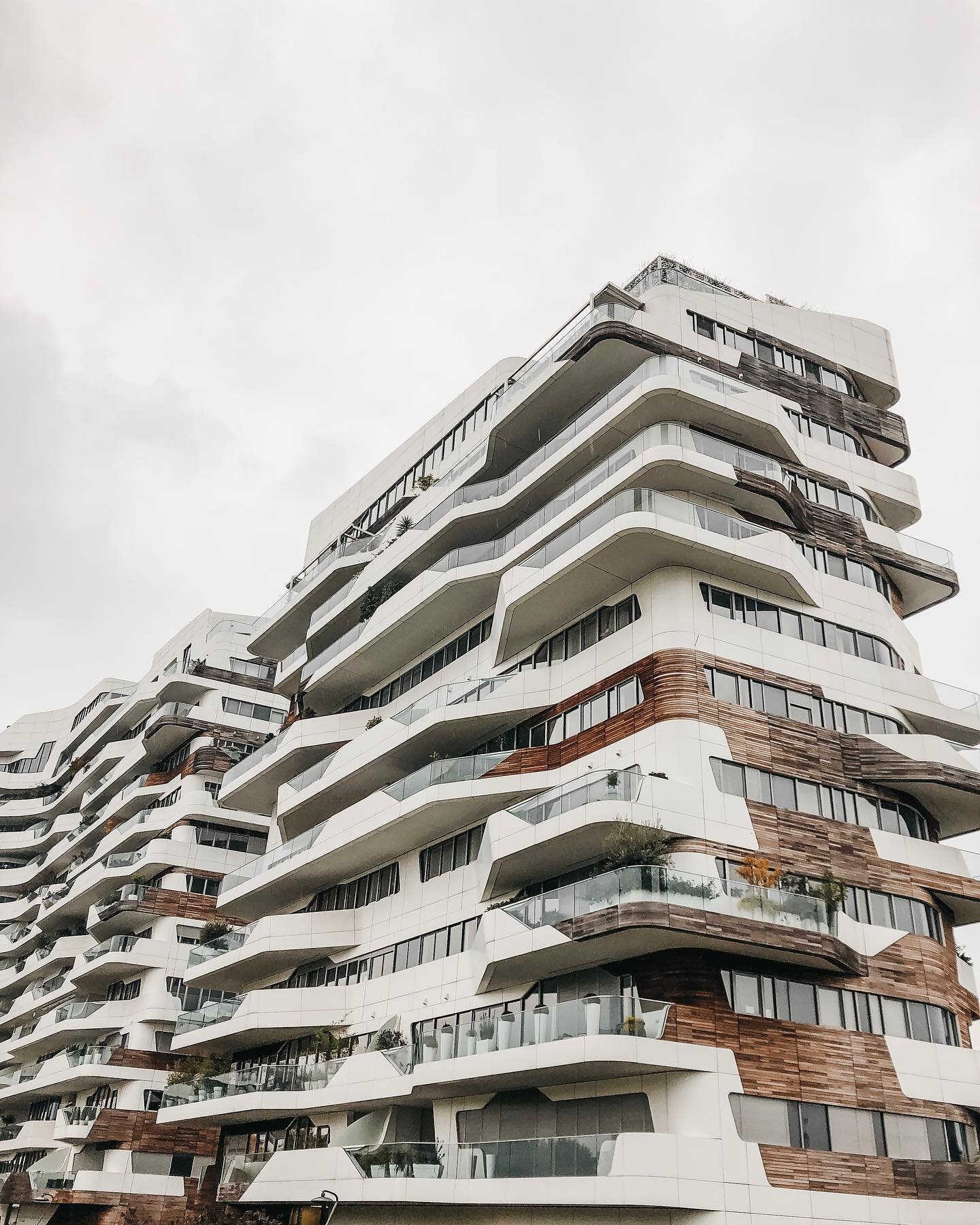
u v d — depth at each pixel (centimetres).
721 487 3188
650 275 3947
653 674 2928
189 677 6316
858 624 3319
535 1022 2562
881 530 3600
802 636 3170
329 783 3944
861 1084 2606
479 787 3169
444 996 3186
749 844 2741
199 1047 4153
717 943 2508
